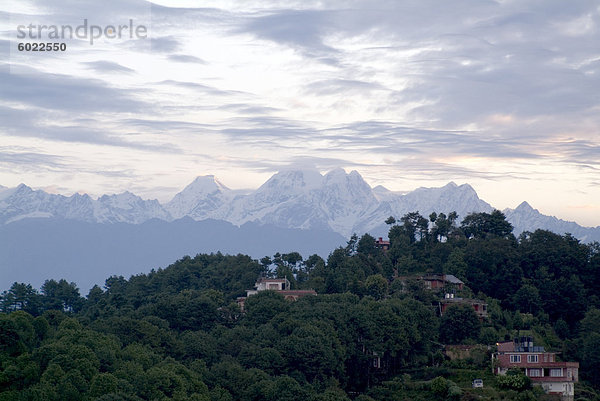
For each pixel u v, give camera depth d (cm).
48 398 16100
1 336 18262
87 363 17512
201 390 18350
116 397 16050
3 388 17025
